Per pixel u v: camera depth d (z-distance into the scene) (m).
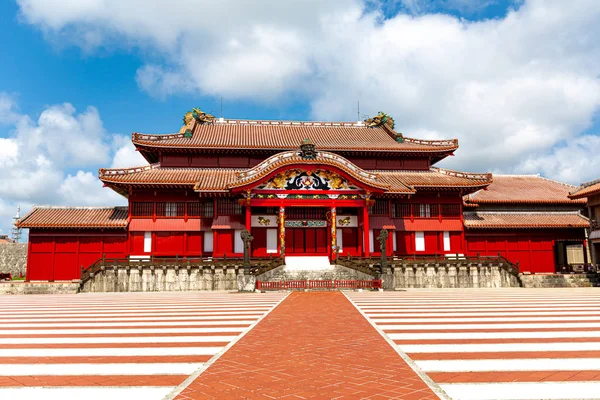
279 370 9.60
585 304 23.69
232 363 10.27
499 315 18.69
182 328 15.74
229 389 8.22
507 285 43.28
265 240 49.44
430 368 9.69
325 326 15.87
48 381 8.99
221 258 44.84
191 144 51.00
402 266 42.22
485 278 43.09
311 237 50.34
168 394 8.02
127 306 24.62
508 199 55.00
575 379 8.80
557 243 54.94
